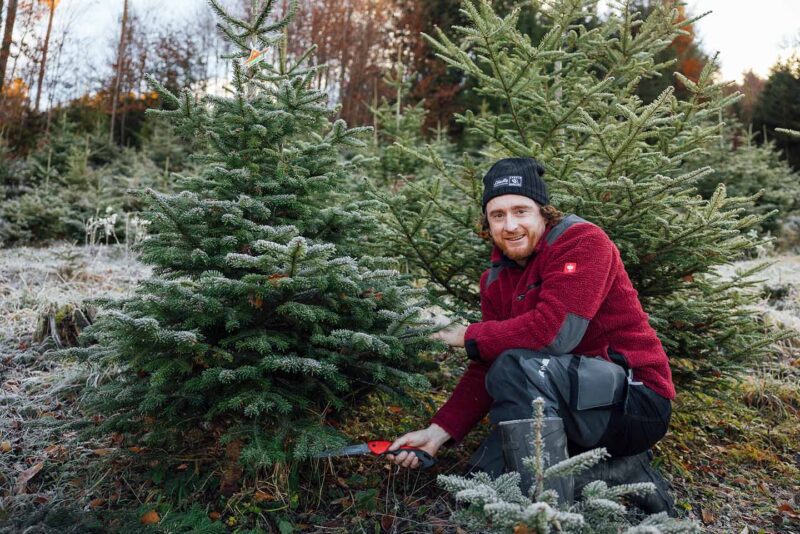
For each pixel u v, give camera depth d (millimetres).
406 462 2053
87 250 6293
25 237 7449
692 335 2615
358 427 2635
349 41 18453
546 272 2037
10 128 13531
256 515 2057
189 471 2230
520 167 2123
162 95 2434
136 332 1898
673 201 2451
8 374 3178
